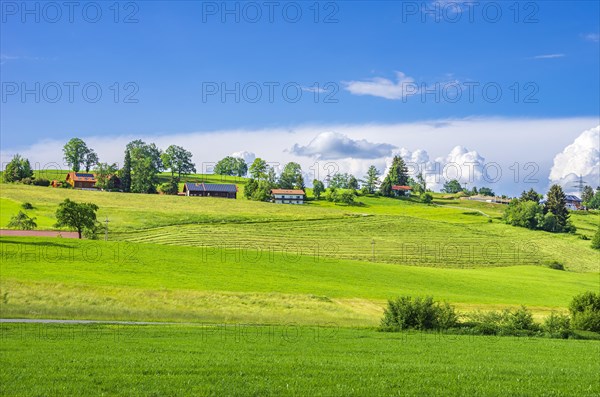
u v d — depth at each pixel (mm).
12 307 51656
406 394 20172
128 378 21516
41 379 21125
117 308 54812
